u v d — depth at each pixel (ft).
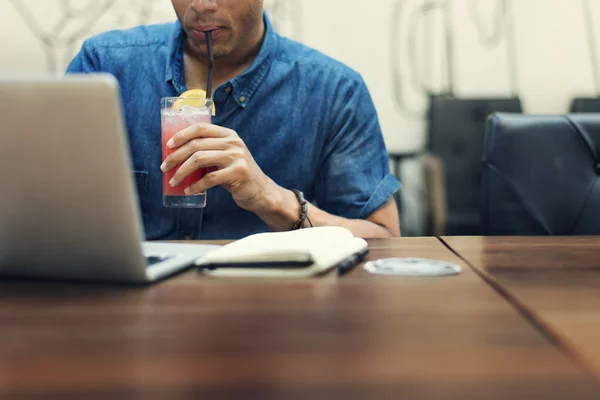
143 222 5.24
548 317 2.05
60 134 2.23
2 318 2.07
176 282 2.56
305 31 10.77
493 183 4.68
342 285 2.49
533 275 2.68
